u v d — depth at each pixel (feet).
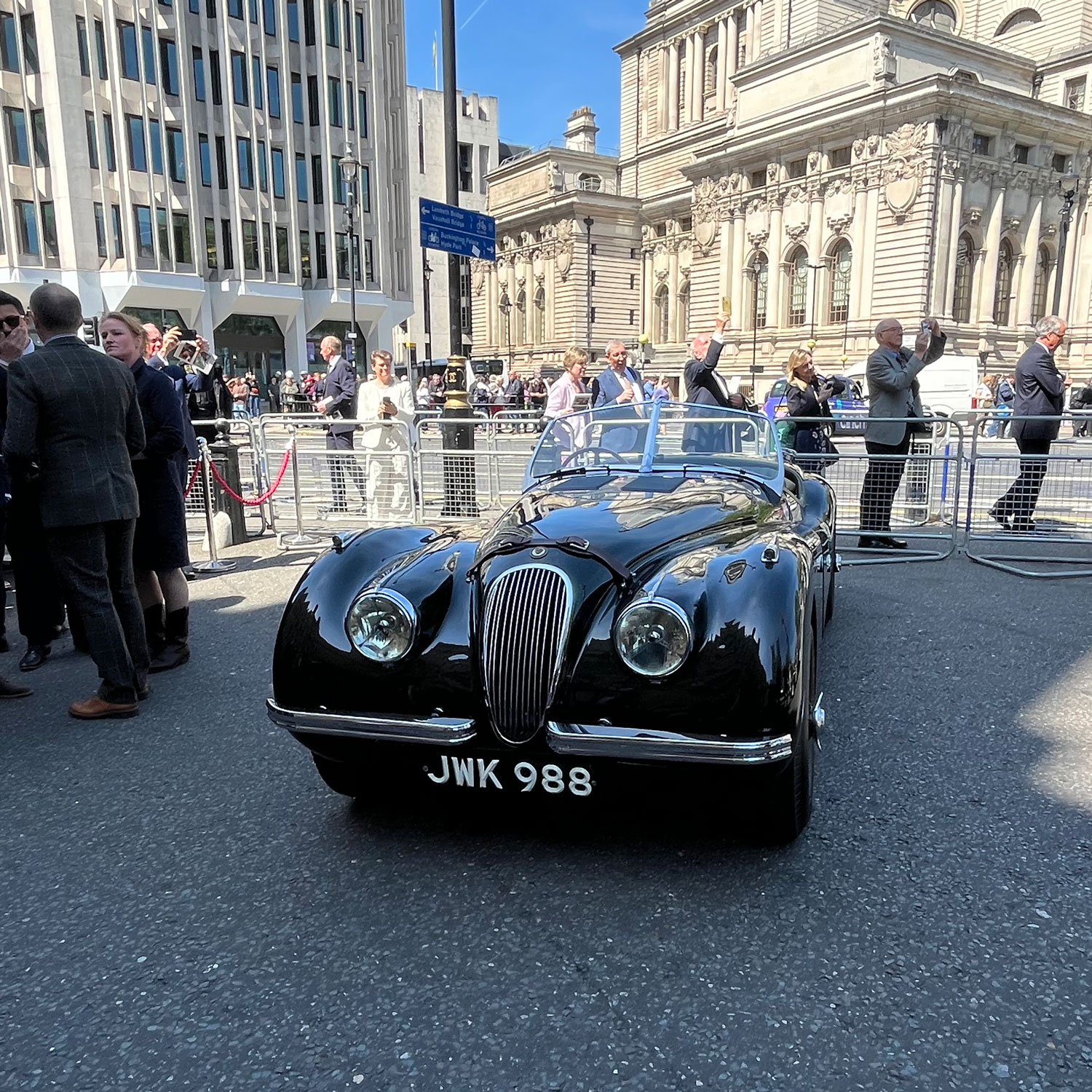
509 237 242.58
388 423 28.78
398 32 160.56
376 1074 7.03
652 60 230.68
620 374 30.40
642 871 9.78
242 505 29.76
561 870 9.86
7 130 118.73
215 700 15.46
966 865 9.71
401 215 164.66
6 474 16.33
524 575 9.69
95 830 11.06
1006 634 18.16
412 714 9.61
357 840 10.66
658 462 15.21
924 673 15.88
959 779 11.77
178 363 26.68
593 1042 7.28
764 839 10.07
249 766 12.82
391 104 160.04
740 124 184.14
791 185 168.14
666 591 9.16
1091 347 169.99
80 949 8.71
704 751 8.69
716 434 15.30
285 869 10.05
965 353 155.53
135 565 16.60
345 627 9.95
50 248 122.72
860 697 14.76
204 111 131.13
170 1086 6.95
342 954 8.54
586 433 15.79
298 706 10.00
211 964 8.44
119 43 121.29
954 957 8.20
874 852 10.02
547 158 232.94
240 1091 6.89
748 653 8.80
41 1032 7.58
